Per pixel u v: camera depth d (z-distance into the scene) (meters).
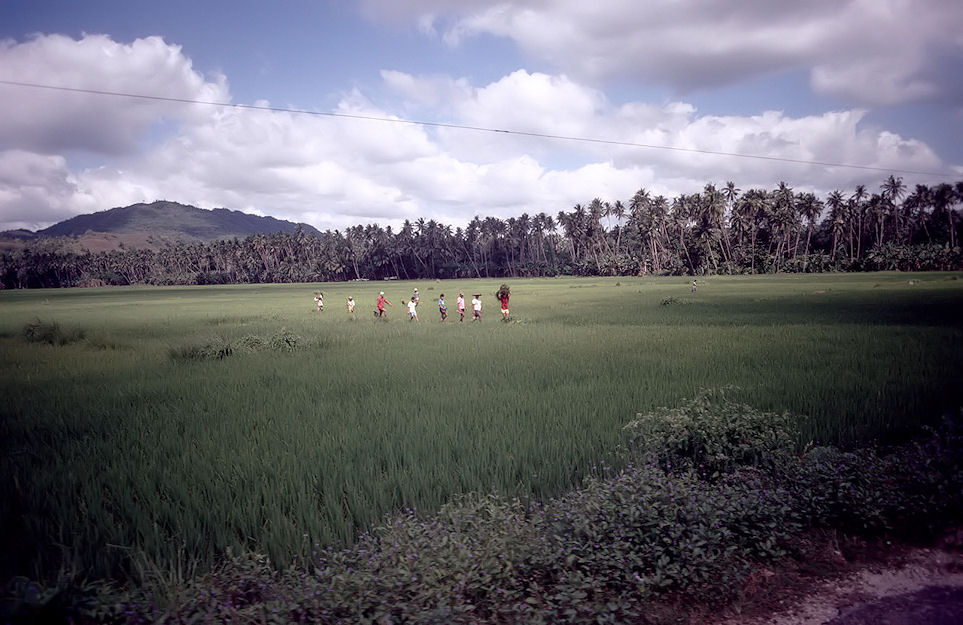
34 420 9.72
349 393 11.24
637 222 143.25
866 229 126.62
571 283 97.75
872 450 6.28
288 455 7.20
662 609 3.96
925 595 4.00
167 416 9.68
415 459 6.86
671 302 35.53
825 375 11.03
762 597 4.08
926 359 12.54
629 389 10.56
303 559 4.62
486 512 5.10
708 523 4.55
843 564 4.48
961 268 98.56
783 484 5.37
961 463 5.40
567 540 4.36
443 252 192.00
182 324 31.12
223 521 5.32
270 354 17.86
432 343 19.61
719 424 6.59
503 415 8.91
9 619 3.62
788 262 116.25
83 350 20.09
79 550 4.95
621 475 5.54
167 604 3.94
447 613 3.42
